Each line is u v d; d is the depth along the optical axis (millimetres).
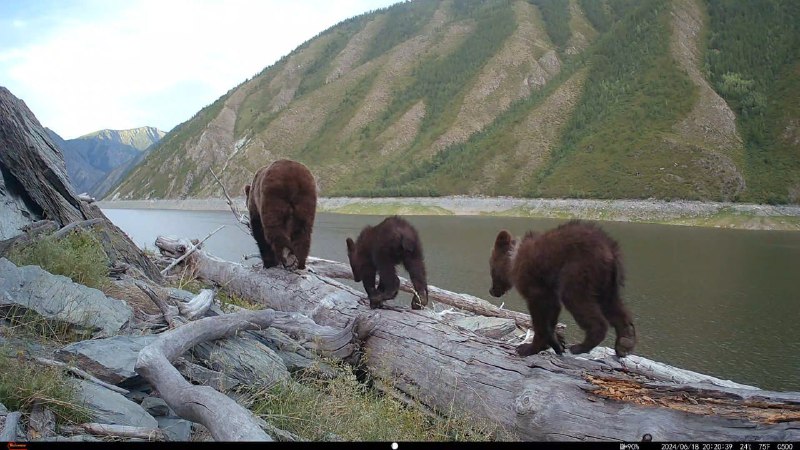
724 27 164750
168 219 88938
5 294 6016
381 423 5609
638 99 140125
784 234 78688
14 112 9148
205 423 4406
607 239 6121
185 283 10766
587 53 177625
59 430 4375
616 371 5703
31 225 8453
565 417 5309
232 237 50344
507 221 96688
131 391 5379
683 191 102750
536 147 138625
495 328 10164
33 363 4980
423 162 158875
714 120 126312
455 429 5949
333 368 6836
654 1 175750
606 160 118312
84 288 6691
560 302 6301
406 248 8164
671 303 35406
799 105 128000
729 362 24109
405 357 6922
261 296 10094
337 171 176875
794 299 36250
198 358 6012
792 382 21641
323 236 62125
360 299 8578
